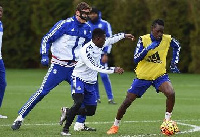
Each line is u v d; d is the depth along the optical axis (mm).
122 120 36344
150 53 29719
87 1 88938
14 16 97312
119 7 87500
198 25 82125
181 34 83062
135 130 31453
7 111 41375
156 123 34875
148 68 29953
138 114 39812
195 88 62719
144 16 86375
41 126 33062
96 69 27719
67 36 31156
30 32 98625
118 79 75312
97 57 28547
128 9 86750
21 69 97750
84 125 31531
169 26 83188
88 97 29594
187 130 31391
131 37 30469
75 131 31078
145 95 55125
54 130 31250
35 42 98562
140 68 30203
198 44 83000
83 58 27906
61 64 31453
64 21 31156
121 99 51031
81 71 28922
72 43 31391
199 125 33812
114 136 28922
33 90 58938
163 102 48750
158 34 29281
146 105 46219
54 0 94312
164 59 30078
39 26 96250
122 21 87250
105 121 36000
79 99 28641
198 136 28922
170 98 29594
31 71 91875
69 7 94312
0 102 37656
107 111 41656
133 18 86625
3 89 37344
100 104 46906
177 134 29625
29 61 100438
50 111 41250
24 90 58875
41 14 95688
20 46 98625
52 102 47719
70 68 31641
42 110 41812
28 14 97562
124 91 58812
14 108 43344
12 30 98062
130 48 87188
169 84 29828
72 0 93875
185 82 70500
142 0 86500
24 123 34469
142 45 29641
